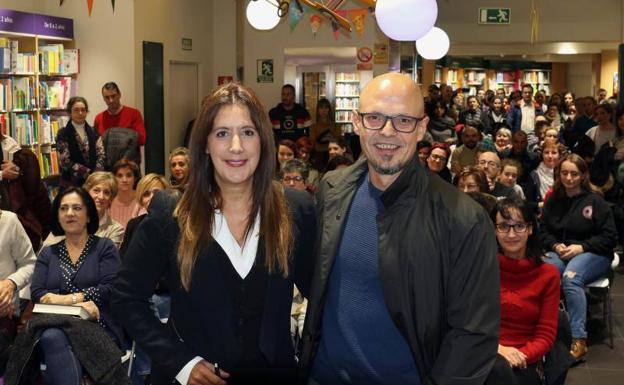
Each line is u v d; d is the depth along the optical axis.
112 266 4.16
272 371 2.24
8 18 7.92
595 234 5.64
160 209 2.21
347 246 2.27
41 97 8.65
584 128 11.02
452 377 2.09
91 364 3.62
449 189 2.23
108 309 4.09
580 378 4.99
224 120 2.13
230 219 2.21
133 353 4.02
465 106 16.41
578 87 25.14
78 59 9.40
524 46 18.33
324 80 11.41
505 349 3.47
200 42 11.42
